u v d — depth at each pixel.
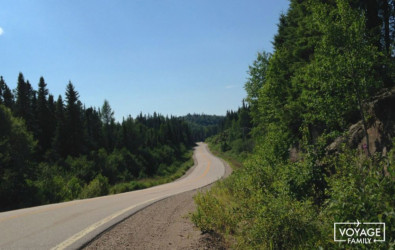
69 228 6.36
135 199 12.52
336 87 8.38
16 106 55.12
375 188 3.50
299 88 13.79
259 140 20.48
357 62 7.91
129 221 7.24
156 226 6.80
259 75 21.20
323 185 7.09
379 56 8.59
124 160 54.53
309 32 13.72
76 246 5.03
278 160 11.93
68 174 32.38
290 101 15.31
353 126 9.70
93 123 70.00
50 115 55.69
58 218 7.58
